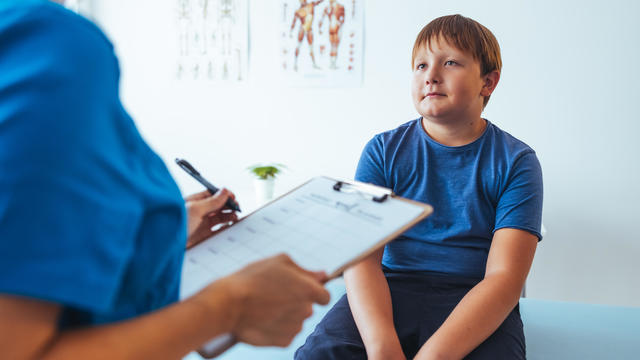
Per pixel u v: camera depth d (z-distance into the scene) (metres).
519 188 0.87
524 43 1.90
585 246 1.96
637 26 1.79
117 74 0.35
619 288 1.95
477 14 1.93
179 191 0.40
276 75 2.17
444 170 0.94
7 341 0.23
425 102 0.92
